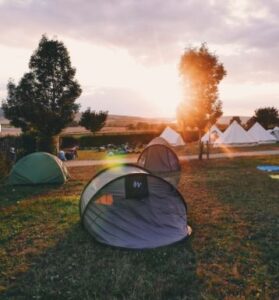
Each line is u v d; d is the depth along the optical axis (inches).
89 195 311.0
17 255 261.0
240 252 260.5
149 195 305.6
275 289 204.4
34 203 431.8
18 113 1027.3
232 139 1526.8
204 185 547.8
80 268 236.4
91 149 1686.8
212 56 960.9
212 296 195.8
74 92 1057.5
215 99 979.3
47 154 612.1
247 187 521.0
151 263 242.2
